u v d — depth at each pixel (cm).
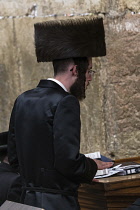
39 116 488
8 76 884
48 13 856
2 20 880
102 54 536
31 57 870
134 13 820
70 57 517
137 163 622
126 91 834
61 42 522
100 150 858
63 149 469
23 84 880
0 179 574
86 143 864
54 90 504
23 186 505
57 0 852
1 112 888
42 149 486
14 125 528
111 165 570
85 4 842
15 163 538
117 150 847
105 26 837
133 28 821
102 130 855
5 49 882
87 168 489
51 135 481
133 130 837
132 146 839
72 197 490
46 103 491
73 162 469
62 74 518
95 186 546
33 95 511
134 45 822
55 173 484
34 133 490
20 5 870
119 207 538
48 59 527
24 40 871
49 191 484
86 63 529
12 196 557
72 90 521
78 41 523
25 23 868
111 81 842
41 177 487
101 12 837
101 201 545
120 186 535
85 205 570
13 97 884
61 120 476
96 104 855
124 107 837
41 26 536
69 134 473
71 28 529
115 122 846
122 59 831
